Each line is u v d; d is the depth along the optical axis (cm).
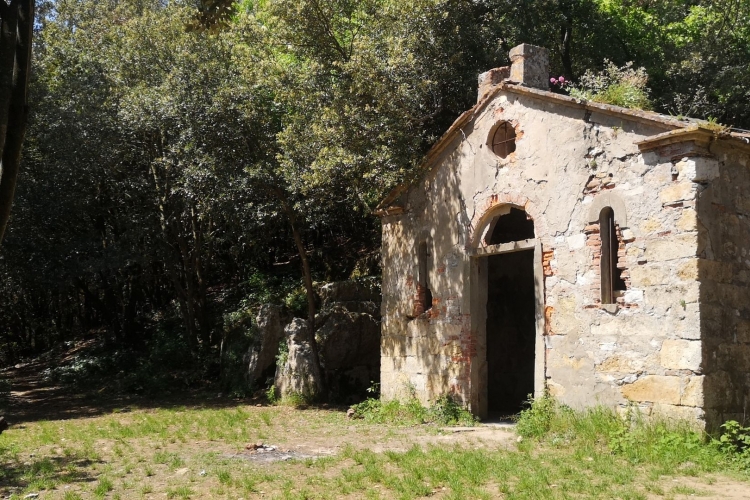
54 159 1991
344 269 2123
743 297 995
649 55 2319
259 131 1672
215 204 1706
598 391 1047
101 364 2283
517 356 1603
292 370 1716
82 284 2566
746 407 969
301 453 1019
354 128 1430
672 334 957
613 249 1067
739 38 2266
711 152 978
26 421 1510
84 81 2014
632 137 1039
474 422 1256
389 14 1566
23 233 2058
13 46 746
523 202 1209
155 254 2203
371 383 1730
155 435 1213
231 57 1770
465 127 1351
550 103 1174
